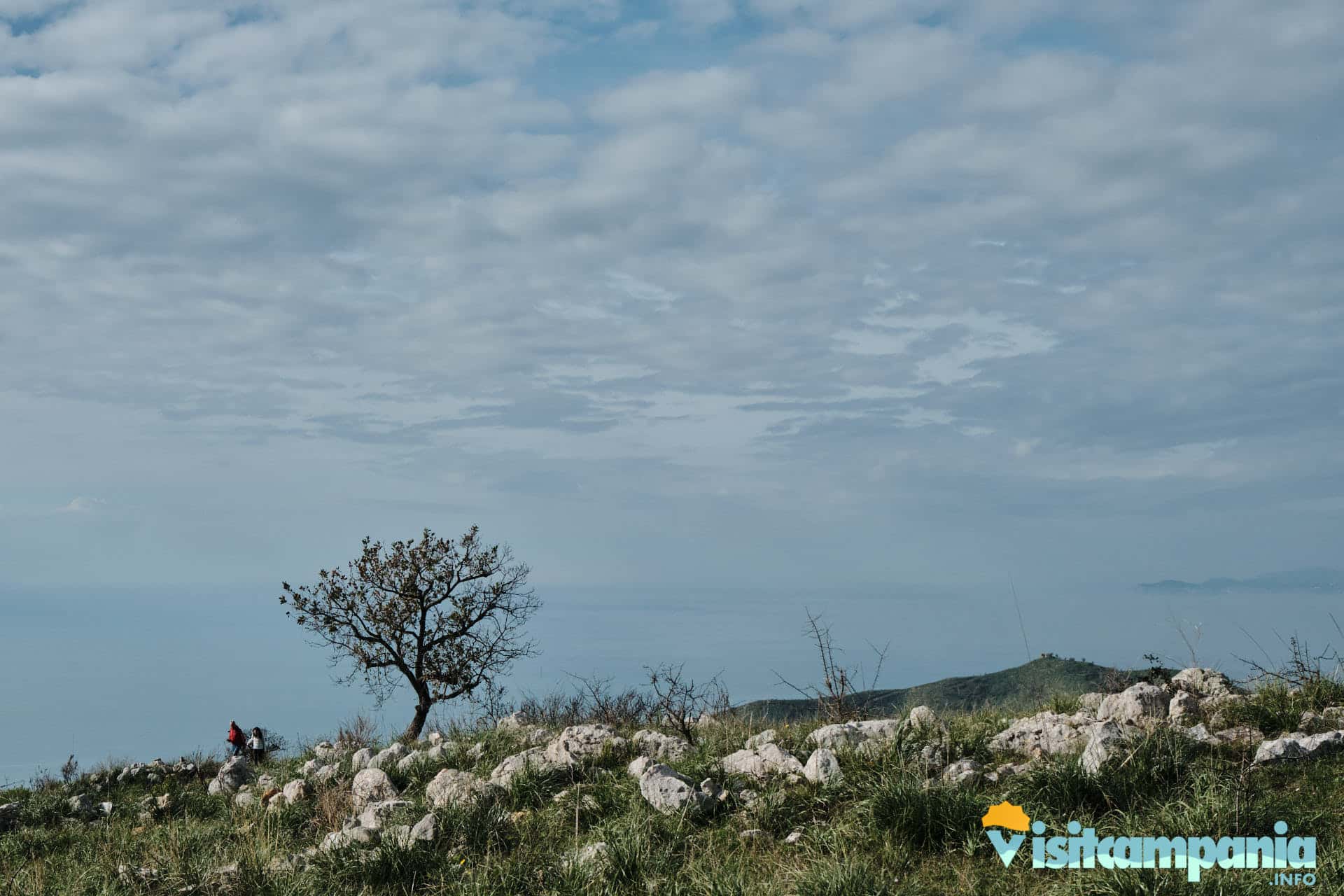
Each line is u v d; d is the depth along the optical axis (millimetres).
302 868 8180
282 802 11117
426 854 7777
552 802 8688
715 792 7922
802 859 6441
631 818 7438
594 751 10070
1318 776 6551
